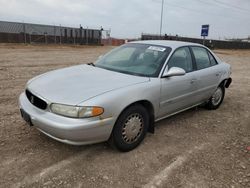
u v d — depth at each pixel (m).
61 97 2.94
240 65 16.22
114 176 2.85
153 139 3.81
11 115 4.44
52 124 2.84
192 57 4.49
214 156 3.42
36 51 18.50
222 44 45.72
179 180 2.84
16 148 3.33
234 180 2.90
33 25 27.22
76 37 30.91
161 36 37.78
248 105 5.97
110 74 3.67
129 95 3.16
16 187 2.59
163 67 3.79
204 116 4.99
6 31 25.77
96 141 3.02
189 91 4.28
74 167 2.98
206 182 2.84
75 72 3.83
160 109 3.77
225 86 5.68
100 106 2.88
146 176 2.88
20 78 7.71
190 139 3.90
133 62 4.04
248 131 4.37
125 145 3.31
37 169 2.90
